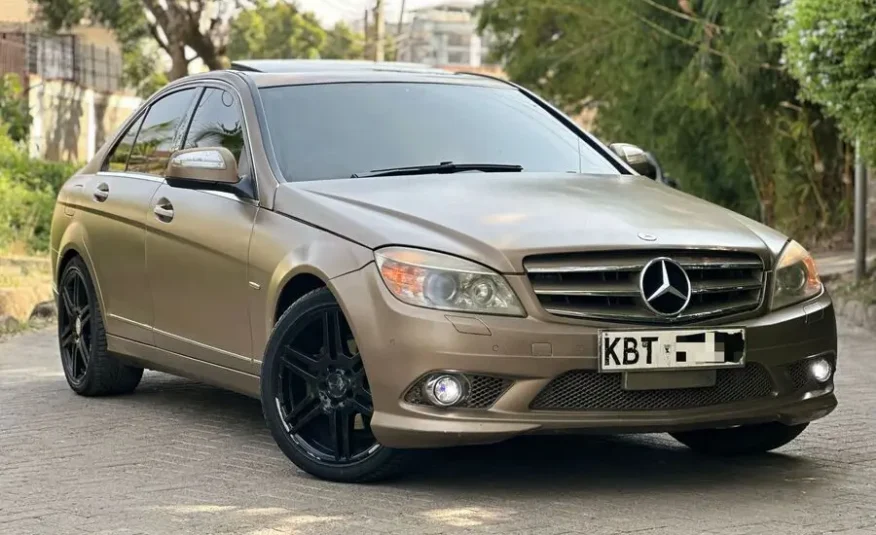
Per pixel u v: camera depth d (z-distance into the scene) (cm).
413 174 591
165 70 4653
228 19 3422
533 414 491
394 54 4872
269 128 608
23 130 3111
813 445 618
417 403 498
